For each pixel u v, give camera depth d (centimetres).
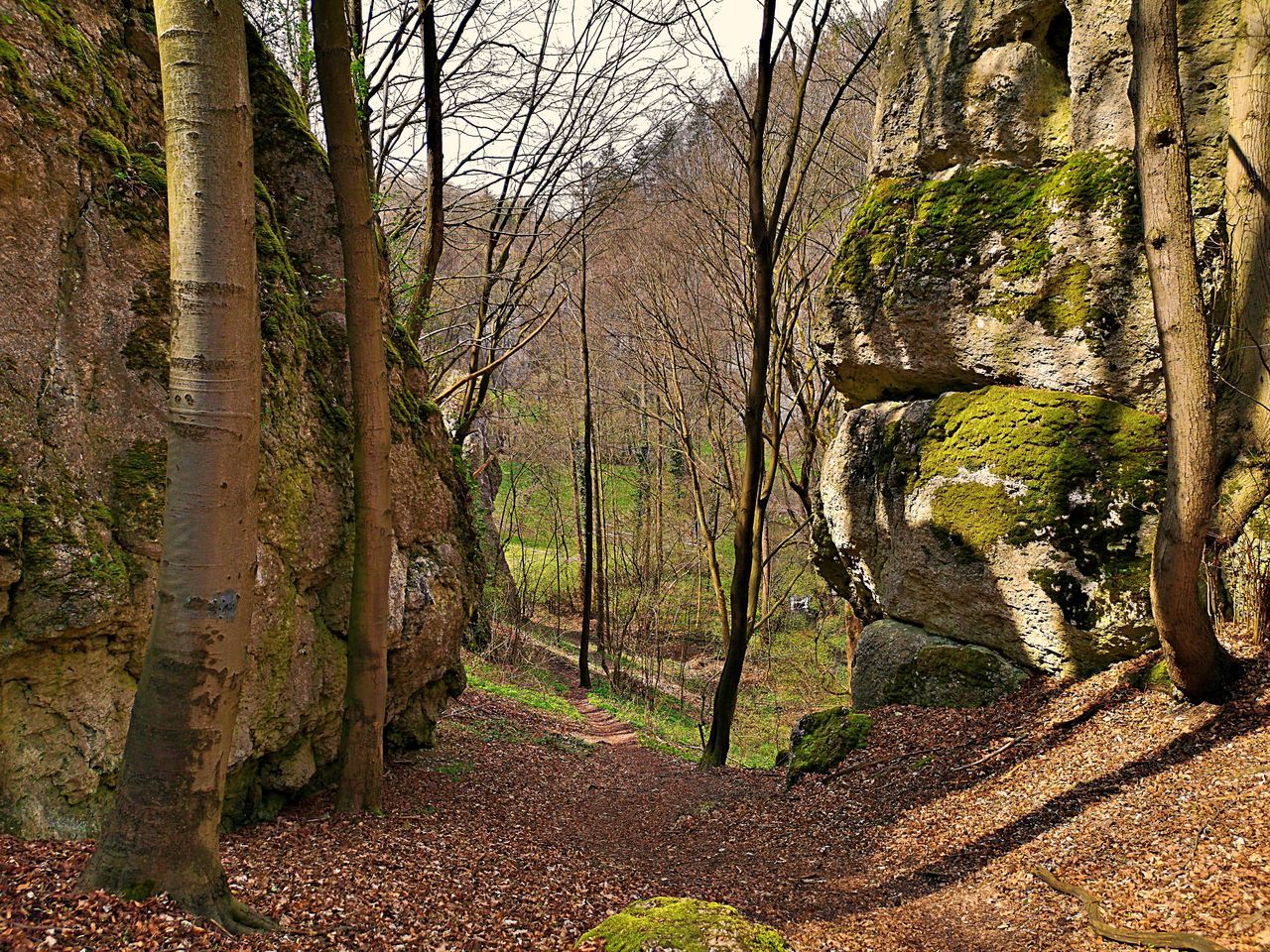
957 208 1001
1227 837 505
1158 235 605
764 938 437
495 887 566
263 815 637
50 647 468
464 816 788
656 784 1170
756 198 1206
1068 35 968
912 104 1061
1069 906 511
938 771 847
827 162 1877
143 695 374
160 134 615
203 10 366
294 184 765
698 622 3020
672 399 2345
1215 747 626
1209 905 446
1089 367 893
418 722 952
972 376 1002
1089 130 916
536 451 3144
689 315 2239
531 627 3189
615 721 1950
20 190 487
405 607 801
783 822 866
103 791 498
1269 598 698
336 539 709
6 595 445
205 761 381
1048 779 725
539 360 3153
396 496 816
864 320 1070
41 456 479
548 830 829
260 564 606
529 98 1666
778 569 2894
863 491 1098
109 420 523
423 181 1614
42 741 464
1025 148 978
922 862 675
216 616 371
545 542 3906
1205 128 827
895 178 1082
